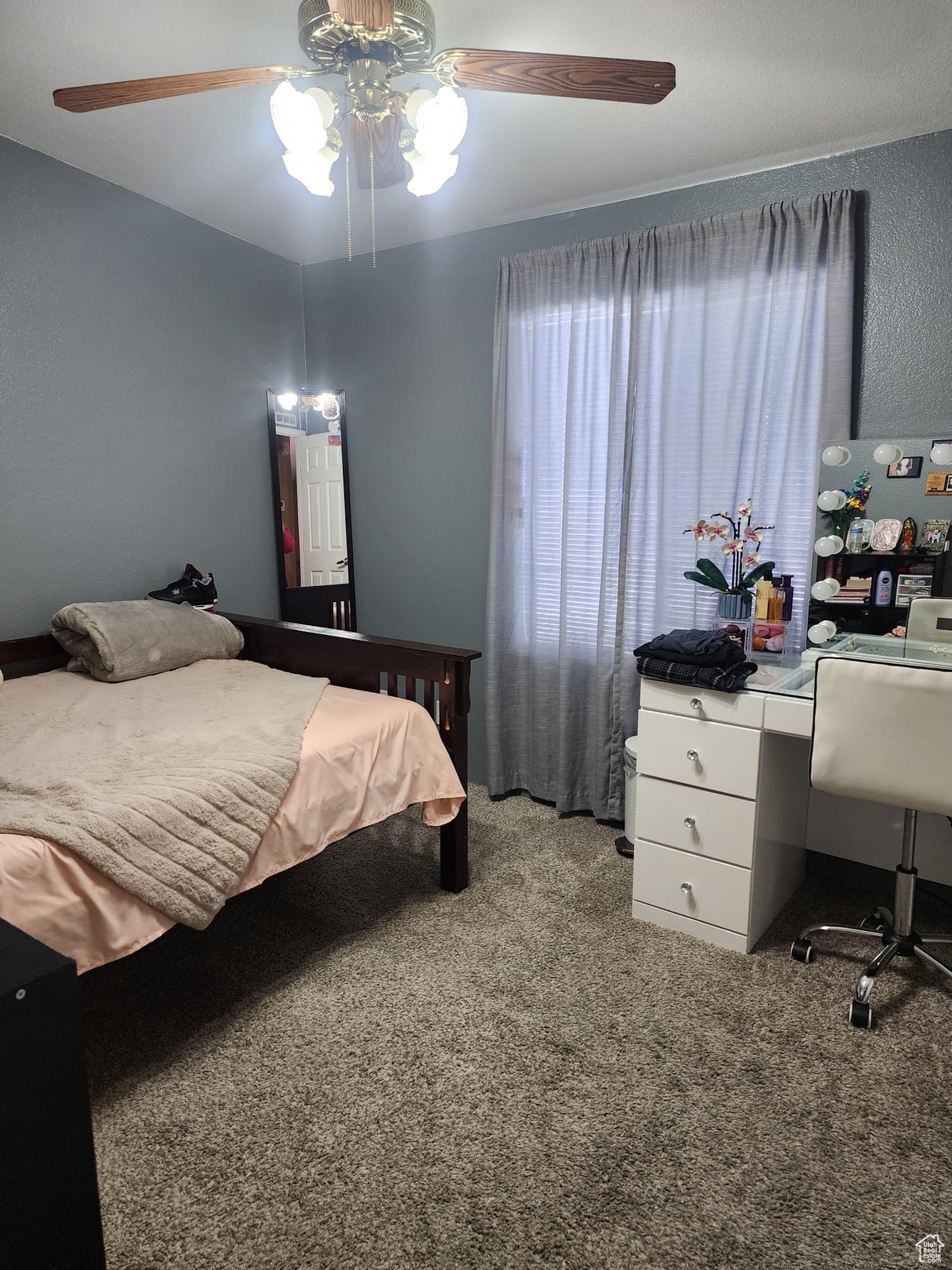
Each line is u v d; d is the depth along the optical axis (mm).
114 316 2709
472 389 3139
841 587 2365
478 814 3059
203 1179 1308
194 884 1522
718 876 2045
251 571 3363
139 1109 1466
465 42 1830
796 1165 1346
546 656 3082
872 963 1827
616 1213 1247
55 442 2572
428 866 2562
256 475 3350
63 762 1712
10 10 1680
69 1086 865
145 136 2295
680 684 2049
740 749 1965
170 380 2938
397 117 1518
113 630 2461
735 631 2389
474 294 3078
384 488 3459
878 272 2311
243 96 2047
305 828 1818
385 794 2064
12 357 2424
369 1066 1589
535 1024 1725
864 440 2297
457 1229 1215
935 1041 1681
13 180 2365
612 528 2791
